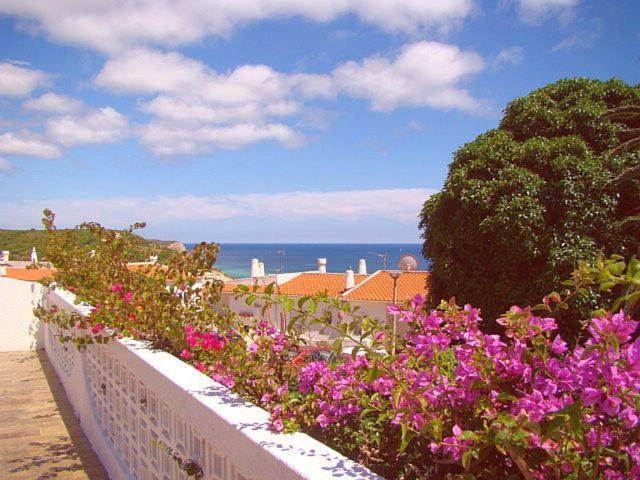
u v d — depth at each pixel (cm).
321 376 291
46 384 973
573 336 1034
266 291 282
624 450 183
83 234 715
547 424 179
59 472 566
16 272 2698
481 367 205
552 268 1106
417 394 215
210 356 390
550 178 1209
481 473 200
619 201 1209
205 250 473
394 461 250
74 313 667
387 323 276
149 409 412
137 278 541
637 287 178
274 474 220
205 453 303
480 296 1216
